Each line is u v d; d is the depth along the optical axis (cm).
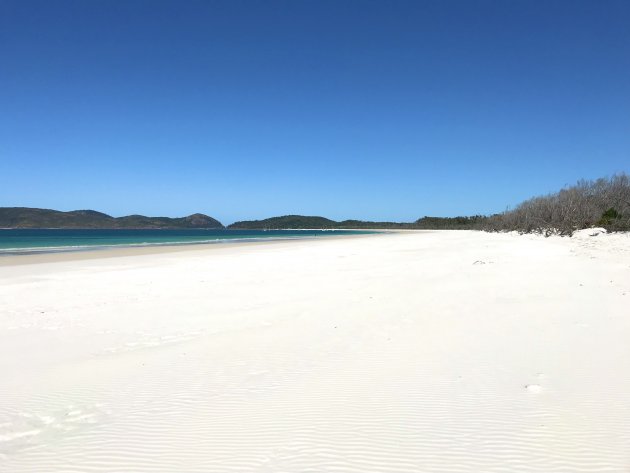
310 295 1224
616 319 842
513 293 1130
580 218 3497
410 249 2994
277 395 539
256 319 962
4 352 771
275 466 383
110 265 2203
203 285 1482
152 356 722
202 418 485
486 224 7588
